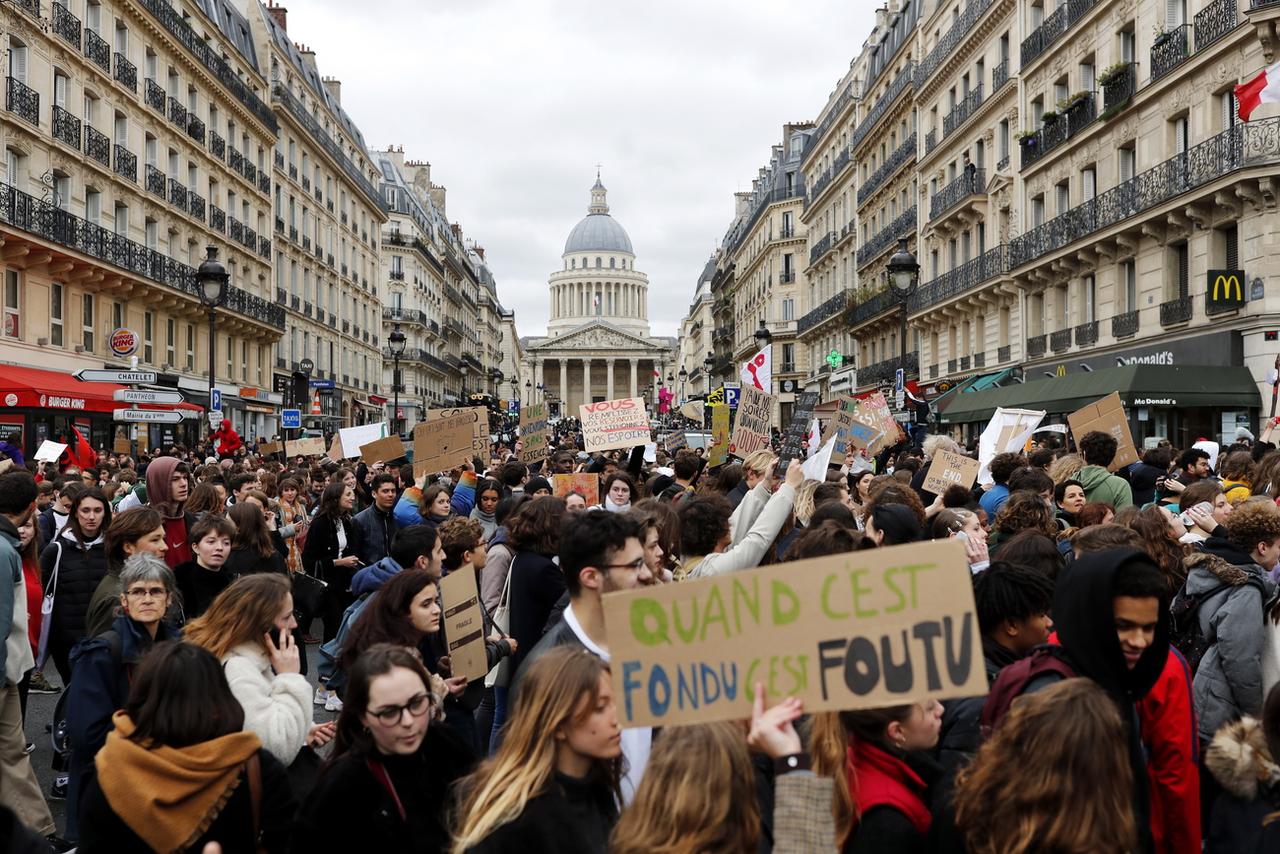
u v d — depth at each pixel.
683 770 2.99
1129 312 27.09
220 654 5.00
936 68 40.94
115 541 7.05
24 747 6.67
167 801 4.00
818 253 65.00
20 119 26.94
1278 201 21.20
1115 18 27.44
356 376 66.94
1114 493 8.99
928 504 11.61
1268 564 5.62
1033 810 2.91
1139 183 25.66
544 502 7.12
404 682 4.01
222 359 43.34
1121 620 3.81
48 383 25.16
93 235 30.89
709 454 16.64
